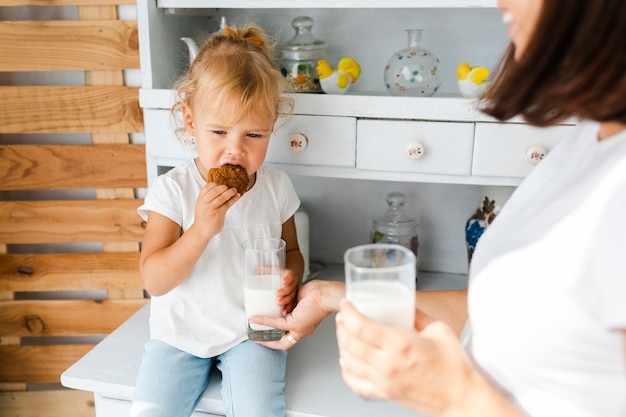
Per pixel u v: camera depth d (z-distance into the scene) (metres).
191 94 1.21
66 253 1.66
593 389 0.59
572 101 0.55
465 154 1.25
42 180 1.58
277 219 1.31
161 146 1.36
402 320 0.67
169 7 1.33
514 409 0.57
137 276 1.63
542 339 0.60
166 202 1.21
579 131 0.72
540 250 0.60
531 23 0.61
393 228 1.51
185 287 1.22
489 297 0.66
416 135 1.25
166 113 1.33
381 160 1.28
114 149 1.56
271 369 1.13
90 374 1.16
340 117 1.28
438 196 1.59
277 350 1.18
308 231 1.57
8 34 1.49
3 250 1.61
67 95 1.53
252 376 1.11
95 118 1.54
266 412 1.05
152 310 1.24
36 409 1.72
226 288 1.23
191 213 1.22
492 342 0.65
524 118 0.66
